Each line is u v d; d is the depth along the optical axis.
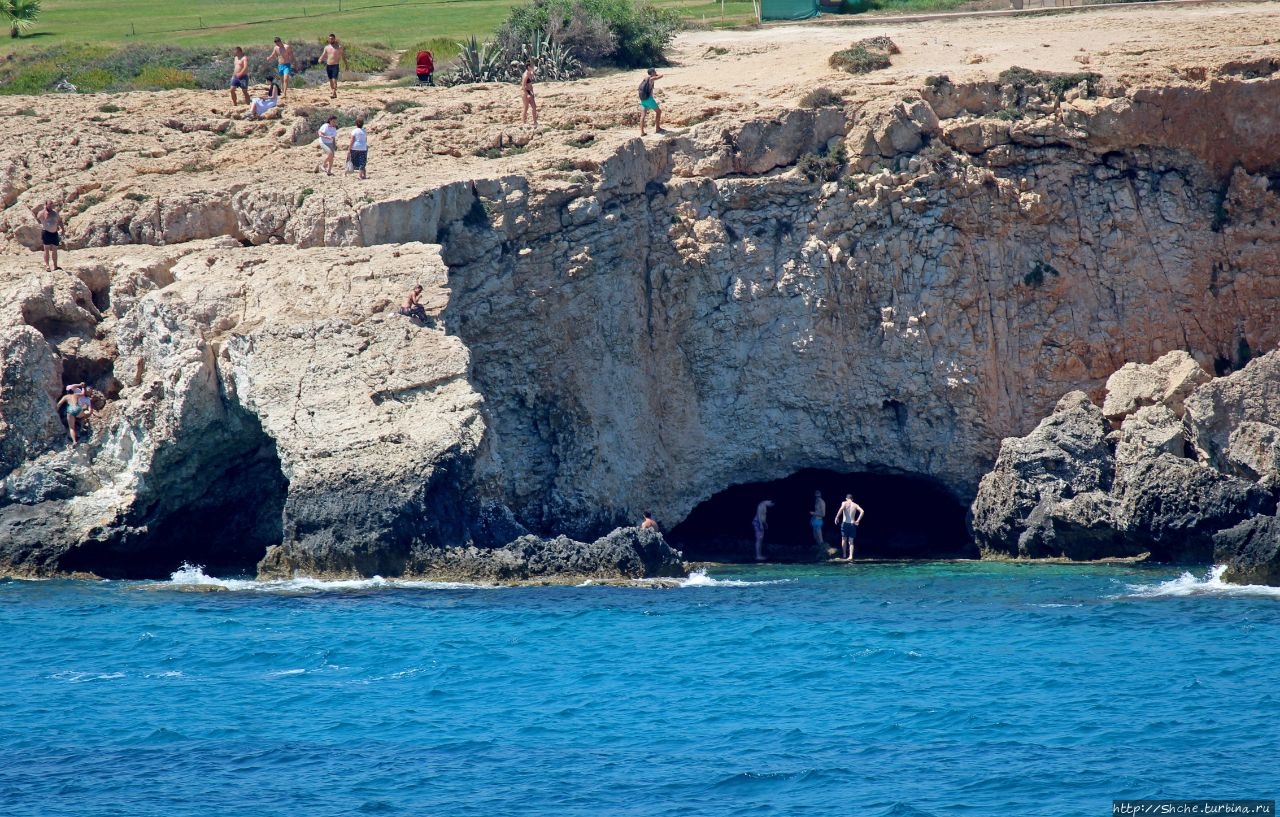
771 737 90.69
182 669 105.31
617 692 100.19
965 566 153.75
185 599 126.94
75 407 143.25
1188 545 147.62
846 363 167.12
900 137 166.75
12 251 163.25
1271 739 88.56
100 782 83.38
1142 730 90.69
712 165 167.38
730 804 80.00
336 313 141.62
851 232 166.50
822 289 165.50
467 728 92.75
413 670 105.06
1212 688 98.88
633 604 126.44
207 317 143.38
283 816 78.62
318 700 98.31
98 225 161.75
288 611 121.69
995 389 167.25
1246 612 122.19
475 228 154.50
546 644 112.31
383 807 79.88
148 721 93.88
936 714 94.62
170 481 141.00
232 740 90.38
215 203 160.25
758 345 166.25
